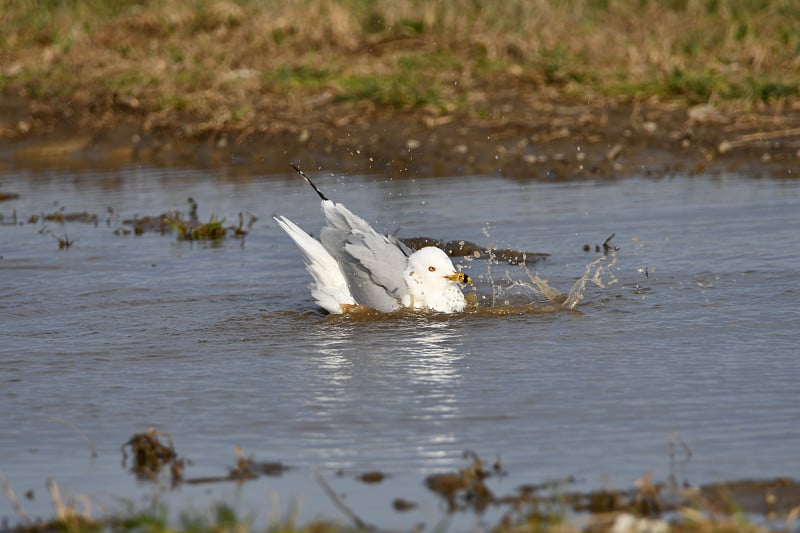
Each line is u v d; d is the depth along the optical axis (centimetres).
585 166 1883
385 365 988
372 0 2777
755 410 838
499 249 1420
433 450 786
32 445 822
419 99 2200
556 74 2292
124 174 2042
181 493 727
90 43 2759
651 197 1664
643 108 2112
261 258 1435
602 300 1181
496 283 1277
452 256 1406
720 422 816
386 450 789
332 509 695
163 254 1464
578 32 2538
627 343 1030
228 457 787
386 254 1184
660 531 634
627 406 859
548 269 1319
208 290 1277
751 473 723
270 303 1222
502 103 2200
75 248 1507
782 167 1795
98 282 1320
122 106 2377
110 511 704
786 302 1135
